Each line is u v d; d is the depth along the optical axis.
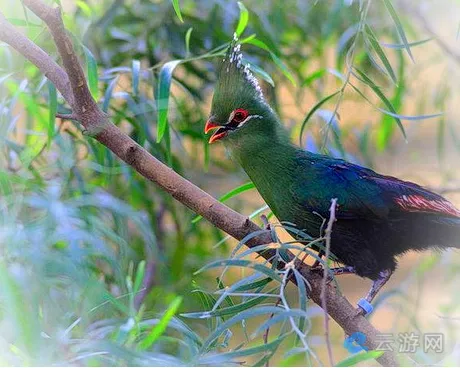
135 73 7.20
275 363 6.79
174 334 6.97
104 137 5.39
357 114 9.66
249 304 4.75
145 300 8.02
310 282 5.55
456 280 7.96
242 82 6.52
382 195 6.23
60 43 5.14
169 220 9.80
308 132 8.96
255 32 8.91
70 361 4.25
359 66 9.44
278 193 6.43
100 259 7.03
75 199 6.91
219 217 5.32
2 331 4.47
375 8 9.14
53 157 8.22
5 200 6.15
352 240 6.28
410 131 9.81
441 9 9.44
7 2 7.71
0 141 7.02
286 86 9.28
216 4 8.89
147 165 5.40
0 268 4.48
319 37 9.48
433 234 6.34
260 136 6.46
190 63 8.89
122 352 4.16
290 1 9.45
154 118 8.57
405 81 9.20
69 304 5.27
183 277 8.57
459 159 9.52
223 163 9.40
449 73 9.05
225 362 4.35
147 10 9.10
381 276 6.37
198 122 8.81
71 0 9.09
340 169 6.39
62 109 7.68
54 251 5.54
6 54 7.37
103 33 8.73
